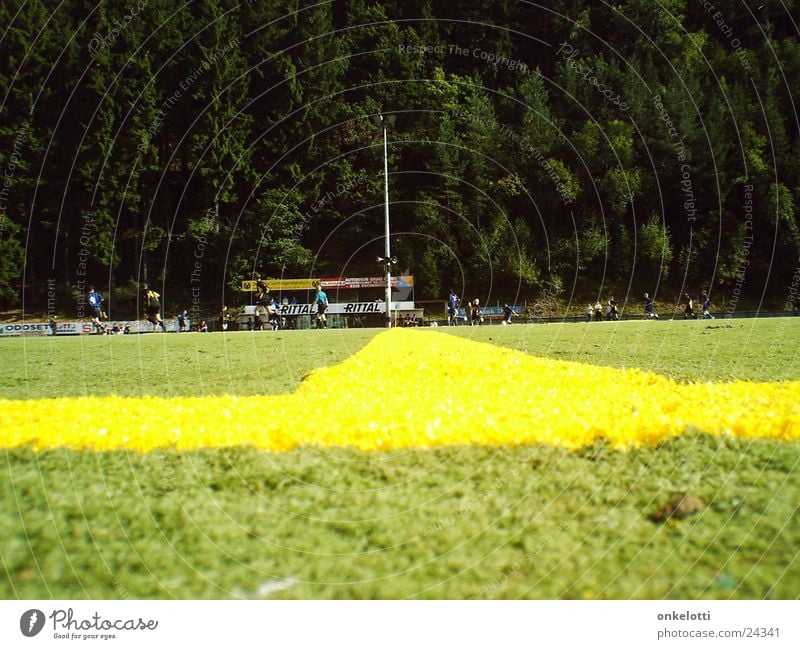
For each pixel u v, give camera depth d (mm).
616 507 2180
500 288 45594
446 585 1910
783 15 49875
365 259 46062
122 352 9773
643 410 2975
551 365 5352
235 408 3344
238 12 42938
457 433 2699
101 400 3875
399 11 51188
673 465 2438
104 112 38688
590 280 46469
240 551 2016
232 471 2449
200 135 41969
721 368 5418
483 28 51750
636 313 43875
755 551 1962
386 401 3373
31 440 2768
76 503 2238
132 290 42281
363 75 48438
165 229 44188
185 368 6578
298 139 44750
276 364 6805
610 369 5078
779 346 8023
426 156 47562
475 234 46094
